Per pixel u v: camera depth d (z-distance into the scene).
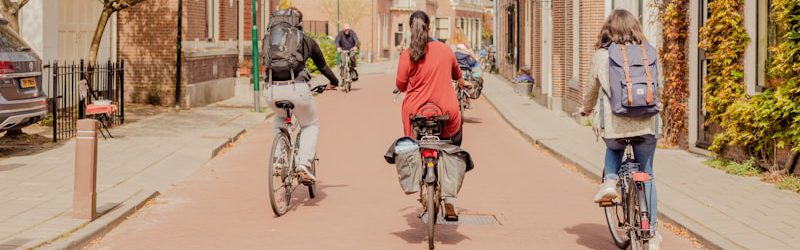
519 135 16.28
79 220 7.74
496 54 44.34
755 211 8.36
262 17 28.97
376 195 9.76
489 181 10.91
